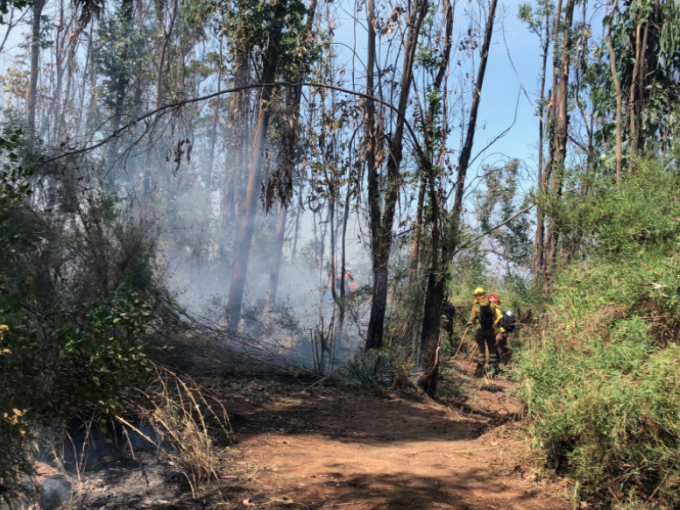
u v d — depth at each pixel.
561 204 6.91
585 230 6.73
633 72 9.91
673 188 6.59
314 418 6.90
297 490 4.27
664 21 9.70
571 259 6.60
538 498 4.16
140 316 4.06
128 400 4.60
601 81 10.84
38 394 3.64
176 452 4.82
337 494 4.18
